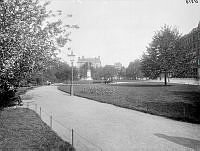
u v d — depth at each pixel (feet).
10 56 23.40
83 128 33.68
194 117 40.86
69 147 23.65
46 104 63.05
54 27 31.42
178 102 60.03
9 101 37.86
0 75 23.88
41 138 27.12
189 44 156.35
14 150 22.48
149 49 156.04
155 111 47.83
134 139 27.68
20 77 28.50
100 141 26.84
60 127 34.30
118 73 408.87
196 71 151.23
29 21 27.12
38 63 28.63
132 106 55.42
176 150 23.38
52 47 31.32
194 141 26.71
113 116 43.70
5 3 23.98
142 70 159.22
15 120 37.45
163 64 146.10
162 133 30.60
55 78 255.91
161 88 119.65
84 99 76.84
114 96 80.89
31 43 25.99
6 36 22.52
